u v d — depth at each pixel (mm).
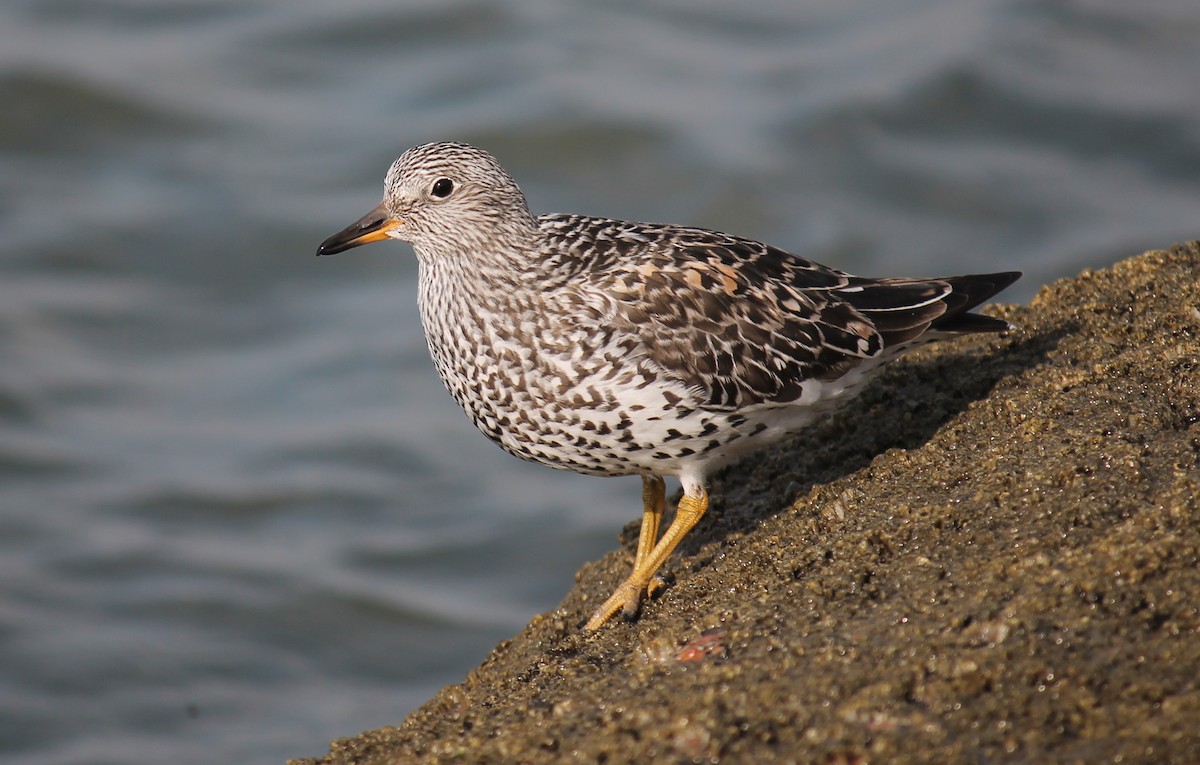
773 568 7695
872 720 5871
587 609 8578
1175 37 23984
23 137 22984
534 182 22141
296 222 21344
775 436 8695
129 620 15383
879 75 23156
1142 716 5609
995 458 7750
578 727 6410
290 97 23750
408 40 25047
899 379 9188
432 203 8695
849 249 20266
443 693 7812
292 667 14883
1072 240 20250
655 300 8312
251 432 18500
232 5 25672
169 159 22703
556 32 24875
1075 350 8758
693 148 21984
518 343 8383
